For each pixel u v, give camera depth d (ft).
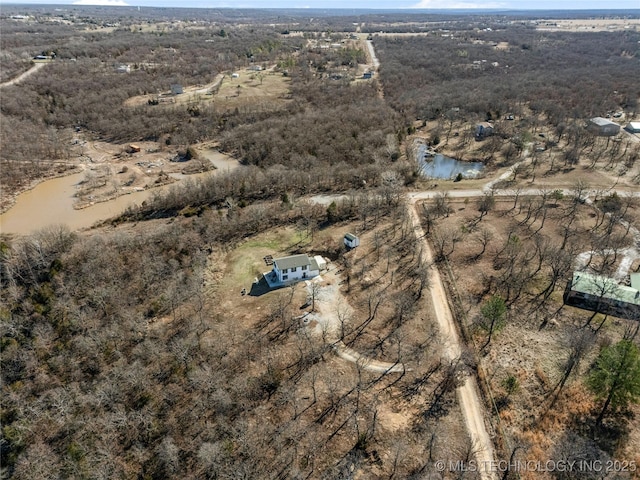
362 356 184.34
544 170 380.78
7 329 190.49
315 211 303.68
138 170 394.32
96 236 262.26
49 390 166.09
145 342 188.14
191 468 140.05
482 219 297.74
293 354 184.85
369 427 151.84
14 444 146.51
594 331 194.29
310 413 157.89
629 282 225.76
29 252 243.60
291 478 135.23
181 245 255.70
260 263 249.14
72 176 382.63
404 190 346.13
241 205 311.27
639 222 285.43
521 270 232.73
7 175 367.66
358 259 252.21
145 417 153.79
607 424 152.76
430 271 241.35
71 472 137.08
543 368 176.45
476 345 189.37
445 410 159.53
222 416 154.61
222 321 205.36
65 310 204.54
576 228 279.28
